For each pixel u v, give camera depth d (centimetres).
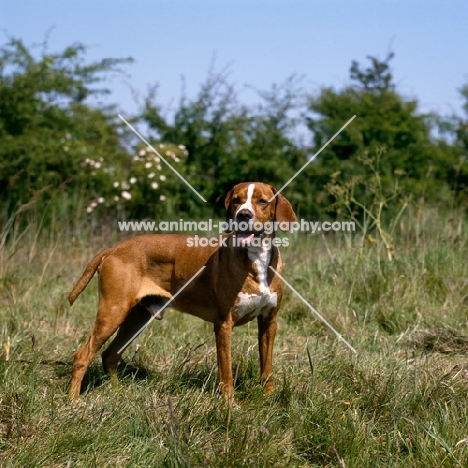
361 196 1148
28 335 634
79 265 904
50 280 828
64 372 569
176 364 552
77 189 1205
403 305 712
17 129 1198
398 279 754
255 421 445
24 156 1139
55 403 488
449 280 758
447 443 413
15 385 500
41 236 993
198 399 473
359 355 585
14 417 448
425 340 638
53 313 728
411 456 407
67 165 1208
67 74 1272
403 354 612
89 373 572
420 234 902
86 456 411
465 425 436
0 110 1198
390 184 1159
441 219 945
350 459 407
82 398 517
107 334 534
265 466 395
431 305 718
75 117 1322
